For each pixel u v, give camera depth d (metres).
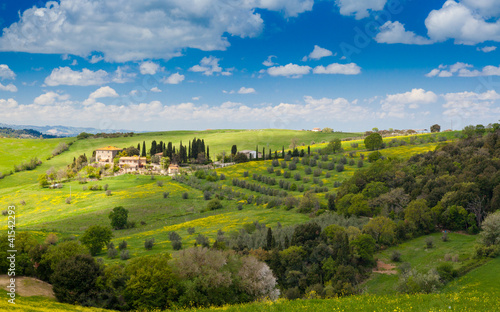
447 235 93.44
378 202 118.12
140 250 96.25
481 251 72.56
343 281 69.00
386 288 67.94
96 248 94.62
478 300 33.41
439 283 58.41
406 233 95.38
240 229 107.31
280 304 34.44
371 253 80.06
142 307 48.81
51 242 95.44
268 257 78.06
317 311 30.84
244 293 55.25
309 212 130.62
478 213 96.25
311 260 78.62
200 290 52.41
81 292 49.09
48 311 38.28
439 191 112.56
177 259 57.38
